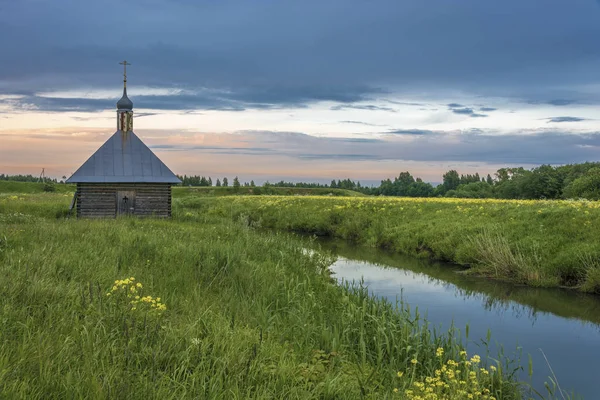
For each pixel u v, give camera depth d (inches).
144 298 291.1
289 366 259.4
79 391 185.5
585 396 320.8
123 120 1227.9
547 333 467.8
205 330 296.2
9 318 253.4
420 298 599.5
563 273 689.0
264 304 391.2
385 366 321.4
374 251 1005.2
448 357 346.6
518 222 874.1
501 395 290.7
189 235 711.7
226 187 4591.5
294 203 1721.2
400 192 6087.6
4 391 176.4
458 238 895.1
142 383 207.9
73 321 267.1
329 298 468.4
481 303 581.3
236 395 210.8
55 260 389.4
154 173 1185.4
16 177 6323.8
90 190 1140.5
